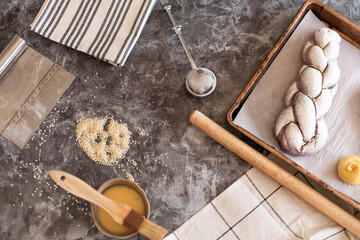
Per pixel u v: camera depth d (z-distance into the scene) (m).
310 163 0.92
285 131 0.90
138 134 0.98
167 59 1.01
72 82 1.01
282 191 0.94
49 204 0.96
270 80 0.96
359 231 0.85
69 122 0.99
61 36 1.00
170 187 0.96
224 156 0.96
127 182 0.88
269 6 1.01
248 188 0.94
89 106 1.00
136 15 1.00
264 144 0.90
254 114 0.94
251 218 0.93
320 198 0.87
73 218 0.95
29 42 1.03
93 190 0.84
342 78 0.96
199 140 0.97
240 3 1.02
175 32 1.01
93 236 0.94
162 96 0.99
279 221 0.93
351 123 0.93
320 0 1.01
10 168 0.98
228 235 0.93
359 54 0.97
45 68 1.02
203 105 0.98
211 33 1.01
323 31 0.93
